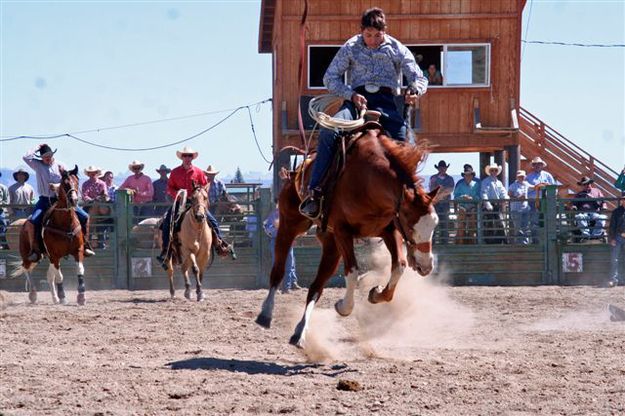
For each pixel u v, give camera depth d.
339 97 9.60
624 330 11.52
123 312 14.36
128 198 21.27
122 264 21.19
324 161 9.17
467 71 26.12
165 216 17.75
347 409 6.88
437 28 25.98
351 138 9.02
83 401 7.11
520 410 6.84
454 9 25.97
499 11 25.98
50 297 18.95
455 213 21.48
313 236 21.17
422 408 6.91
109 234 21.31
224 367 8.69
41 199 16.73
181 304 16.11
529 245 21.28
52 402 7.07
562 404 7.01
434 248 21.25
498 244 21.36
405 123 9.65
